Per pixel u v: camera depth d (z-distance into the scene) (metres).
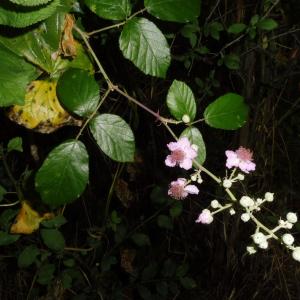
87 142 0.59
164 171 0.65
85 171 0.24
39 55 0.26
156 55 0.25
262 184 0.71
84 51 0.29
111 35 0.40
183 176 0.63
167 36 0.40
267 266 0.74
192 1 0.25
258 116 0.66
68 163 0.24
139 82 0.56
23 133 0.59
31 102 0.28
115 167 0.61
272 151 0.69
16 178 0.63
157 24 0.39
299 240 0.75
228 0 0.58
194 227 0.71
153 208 0.68
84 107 0.25
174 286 0.60
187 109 0.26
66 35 0.26
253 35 0.54
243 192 0.65
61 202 0.24
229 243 0.70
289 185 0.75
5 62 0.22
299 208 0.76
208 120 0.27
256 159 0.67
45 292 0.65
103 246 0.65
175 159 0.26
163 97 0.61
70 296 0.64
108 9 0.24
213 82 0.61
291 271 0.75
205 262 0.74
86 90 0.26
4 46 0.23
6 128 0.59
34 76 0.27
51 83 0.28
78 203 0.67
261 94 0.63
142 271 0.64
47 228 0.50
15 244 0.62
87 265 0.63
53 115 0.28
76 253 0.64
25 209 0.46
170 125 0.63
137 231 0.67
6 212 0.52
